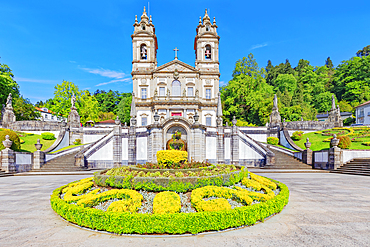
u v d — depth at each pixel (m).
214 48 51.09
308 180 18.14
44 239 6.93
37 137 38.78
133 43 49.88
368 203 10.86
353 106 67.25
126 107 73.56
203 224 7.12
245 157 31.25
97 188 11.45
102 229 7.53
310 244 6.48
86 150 29.53
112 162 30.44
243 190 10.54
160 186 9.72
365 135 31.69
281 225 7.95
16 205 10.91
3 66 49.44
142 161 28.56
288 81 80.06
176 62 48.81
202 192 9.10
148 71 49.00
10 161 23.89
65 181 18.88
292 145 33.88
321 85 79.19
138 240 6.81
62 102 57.03
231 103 62.34
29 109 55.31
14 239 6.94
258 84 66.50
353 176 20.77
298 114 60.03
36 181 18.95
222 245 6.42
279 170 25.62
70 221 8.24
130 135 29.86
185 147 25.22
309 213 9.27
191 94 48.72
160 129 25.06
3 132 25.83
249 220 7.69
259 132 41.06
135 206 8.13
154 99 46.94
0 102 45.59
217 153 30.55
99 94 94.56
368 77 68.56
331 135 35.34
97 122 66.94
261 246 6.36
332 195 12.55
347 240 6.74
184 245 6.44
